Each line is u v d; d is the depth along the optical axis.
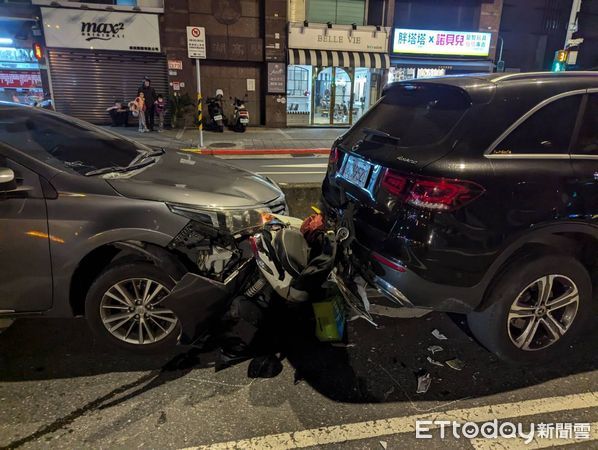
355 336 3.33
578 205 2.70
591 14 20.16
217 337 3.27
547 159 2.67
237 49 17.22
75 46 15.97
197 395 2.69
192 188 3.20
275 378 2.86
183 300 2.82
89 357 3.03
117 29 16.09
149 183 3.10
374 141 3.12
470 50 18.84
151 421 2.47
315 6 17.52
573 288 2.89
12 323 3.41
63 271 2.84
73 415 2.50
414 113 3.02
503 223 2.57
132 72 16.88
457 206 2.49
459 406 2.64
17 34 15.77
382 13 18.16
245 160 12.18
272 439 2.36
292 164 11.47
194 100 17.47
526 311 2.87
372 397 2.71
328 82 18.92
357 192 3.07
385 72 18.86
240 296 3.17
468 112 2.64
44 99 16.03
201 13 16.67
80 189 2.86
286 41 17.45
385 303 3.83
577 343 3.27
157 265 2.86
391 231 2.68
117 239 2.83
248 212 3.25
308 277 3.00
